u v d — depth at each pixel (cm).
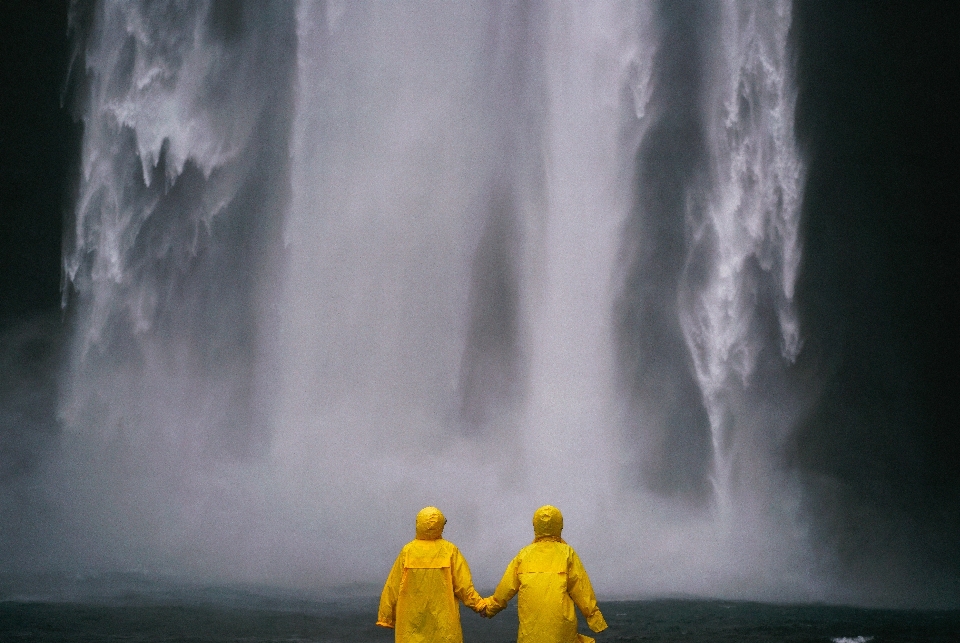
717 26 3359
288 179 3416
